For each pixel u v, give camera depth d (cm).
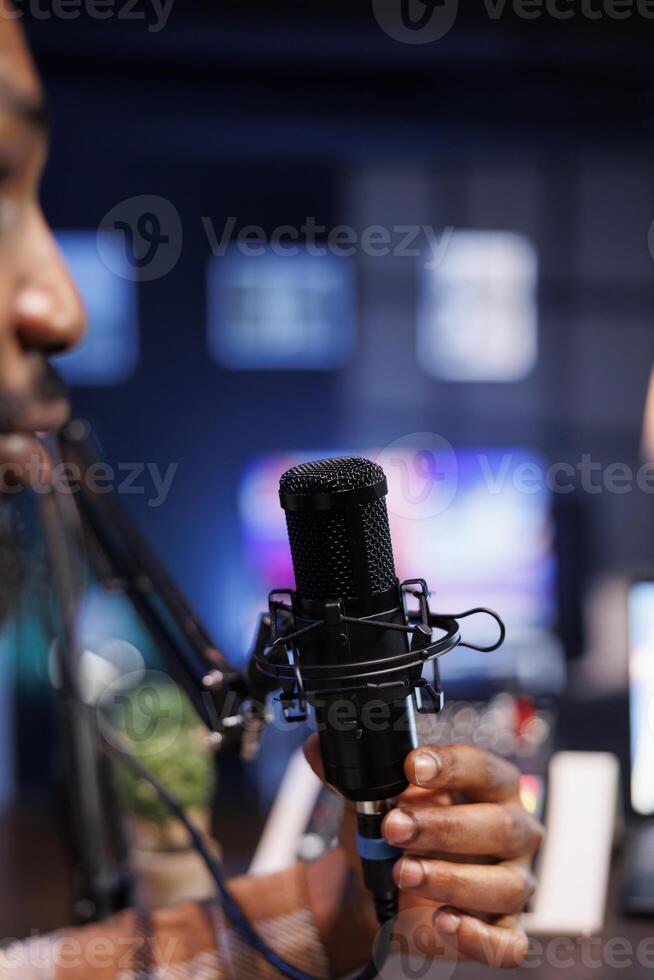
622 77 394
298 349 523
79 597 112
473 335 535
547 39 351
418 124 424
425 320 531
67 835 117
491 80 401
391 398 534
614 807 144
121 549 91
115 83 386
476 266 530
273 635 60
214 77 392
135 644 334
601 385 540
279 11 338
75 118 411
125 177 490
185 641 82
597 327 537
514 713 169
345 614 57
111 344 505
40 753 384
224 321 514
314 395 527
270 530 525
